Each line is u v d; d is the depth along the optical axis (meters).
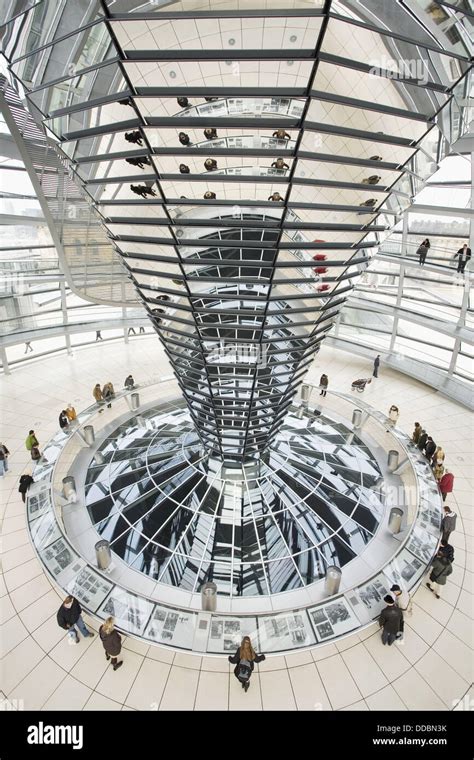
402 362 23.11
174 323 10.82
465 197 17.08
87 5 4.97
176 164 6.82
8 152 15.66
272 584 10.95
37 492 13.26
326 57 5.18
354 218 8.14
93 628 9.74
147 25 5.06
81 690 8.57
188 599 10.59
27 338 21.75
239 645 9.27
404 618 10.20
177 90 5.73
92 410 17.23
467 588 11.05
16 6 5.46
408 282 21.28
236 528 12.02
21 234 19.53
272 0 4.86
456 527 13.02
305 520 12.34
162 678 8.82
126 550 11.60
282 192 7.23
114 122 6.54
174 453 14.40
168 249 8.64
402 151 6.86
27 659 9.11
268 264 8.41
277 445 14.45
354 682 8.85
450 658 9.39
